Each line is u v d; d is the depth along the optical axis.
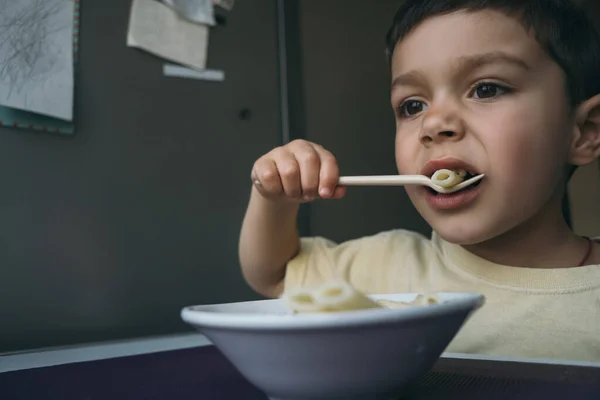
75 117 0.86
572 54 0.54
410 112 0.55
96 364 0.44
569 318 0.52
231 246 1.00
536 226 0.56
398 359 0.24
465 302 0.24
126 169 0.90
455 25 0.50
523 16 0.50
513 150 0.47
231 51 1.05
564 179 0.57
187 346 0.54
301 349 0.23
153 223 0.92
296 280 0.62
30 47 0.81
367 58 1.23
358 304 0.26
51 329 0.81
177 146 0.96
